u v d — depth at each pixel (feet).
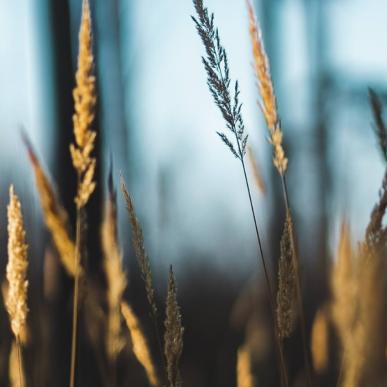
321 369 3.91
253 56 3.06
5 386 3.92
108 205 3.30
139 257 3.07
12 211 3.02
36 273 4.30
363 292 3.13
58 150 6.86
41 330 4.27
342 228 3.42
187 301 9.21
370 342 3.18
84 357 5.67
